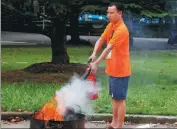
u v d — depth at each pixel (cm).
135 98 1036
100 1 1280
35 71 1432
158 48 2919
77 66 1474
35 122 710
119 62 735
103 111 912
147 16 1337
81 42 3039
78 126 704
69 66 1464
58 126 701
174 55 2398
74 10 1324
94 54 748
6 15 1422
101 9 1277
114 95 748
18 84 1180
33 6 1303
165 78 1452
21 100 960
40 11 1373
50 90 1069
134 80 1378
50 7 1240
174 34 3167
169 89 1219
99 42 760
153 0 1334
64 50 1532
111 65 740
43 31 1555
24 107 921
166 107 965
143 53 2495
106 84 1214
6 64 1792
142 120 886
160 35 3678
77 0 1245
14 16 1427
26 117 883
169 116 894
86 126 842
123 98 749
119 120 759
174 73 1585
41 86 1149
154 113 910
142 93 1122
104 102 952
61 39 1523
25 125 841
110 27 749
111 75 744
